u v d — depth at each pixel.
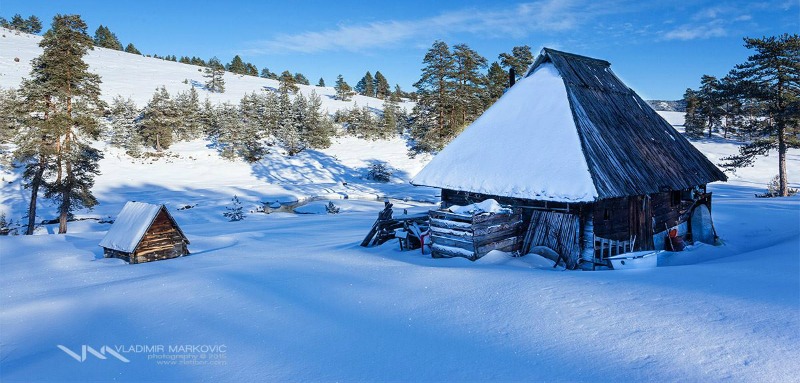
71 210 33.34
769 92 34.28
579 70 14.86
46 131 27.58
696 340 5.19
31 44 112.31
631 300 6.78
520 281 8.21
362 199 43.66
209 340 6.77
